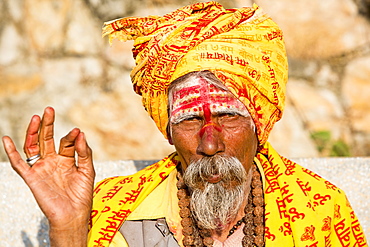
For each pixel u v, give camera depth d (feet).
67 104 28.53
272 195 13.84
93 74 29.07
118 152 27.76
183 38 13.10
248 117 13.23
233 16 13.34
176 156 14.58
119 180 14.96
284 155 27.30
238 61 13.07
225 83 12.87
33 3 30.01
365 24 29.50
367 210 17.46
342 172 18.02
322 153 27.43
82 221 12.10
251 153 13.44
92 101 28.50
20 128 28.35
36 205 17.78
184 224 13.75
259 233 13.67
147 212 13.99
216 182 12.86
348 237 13.89
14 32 29.81
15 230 17.43
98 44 29.53
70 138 11.83
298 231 13.26
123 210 13.96
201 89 12.97
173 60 13.11
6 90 28.91
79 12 29.86
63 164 12.05
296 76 28.91
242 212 13.94
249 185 14.03
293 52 29.17
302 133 27.81
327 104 28.37
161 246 13.75
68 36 29.66
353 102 28.50
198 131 13.00
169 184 14.32
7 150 11.80
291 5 29.30
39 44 29.63
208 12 13.57
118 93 28.60
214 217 13.19
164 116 13.91
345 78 28.91
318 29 29.14
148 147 27.94
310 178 14.26
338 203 14.03
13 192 17.88
